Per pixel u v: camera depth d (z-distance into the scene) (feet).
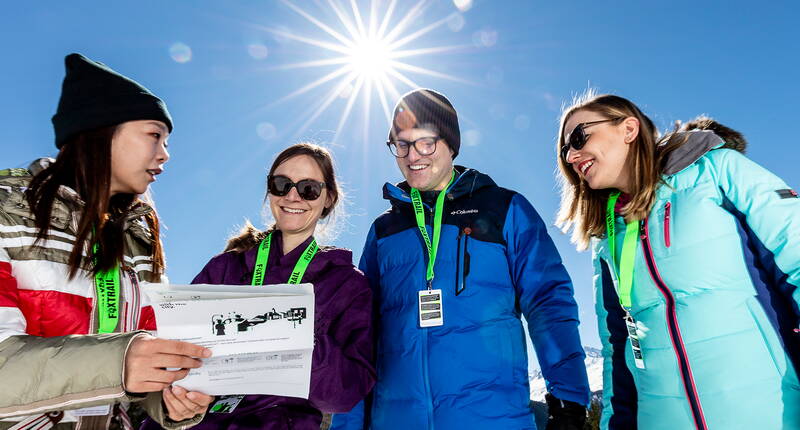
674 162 7.67
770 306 6.80
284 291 5.87
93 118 6.31
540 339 8.19
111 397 4.61
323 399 6.84
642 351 7.93
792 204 6.64
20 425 5.27
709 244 7.16
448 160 9.98
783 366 6.55
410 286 9.05
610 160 8.23
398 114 10.01
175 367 4.97
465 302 8.54
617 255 8.55
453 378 8.07
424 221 9.63
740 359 6.73
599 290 9.26
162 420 6.06
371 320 8.10
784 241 6.57
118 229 6.65
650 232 7.85
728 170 7.30
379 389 8.91
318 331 7.48
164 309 5.41
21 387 4.42
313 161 8.93
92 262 6.16
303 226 8.62
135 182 6.85
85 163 6.27
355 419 9.34
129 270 6.89
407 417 8.20
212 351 5.46
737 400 6.65
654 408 7.66
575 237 9.72
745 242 7.09
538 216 9.50
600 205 9.14
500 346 8.32
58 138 6.36
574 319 8.21
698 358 7.07
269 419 6.64
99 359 4.57
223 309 5.57
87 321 5.97
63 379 4.49
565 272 8.90
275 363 5.78
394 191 10.13
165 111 7.17
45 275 5.59
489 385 8.05
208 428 6.58
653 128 8.25
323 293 7.87
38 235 5.54
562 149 9.45
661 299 7.64
